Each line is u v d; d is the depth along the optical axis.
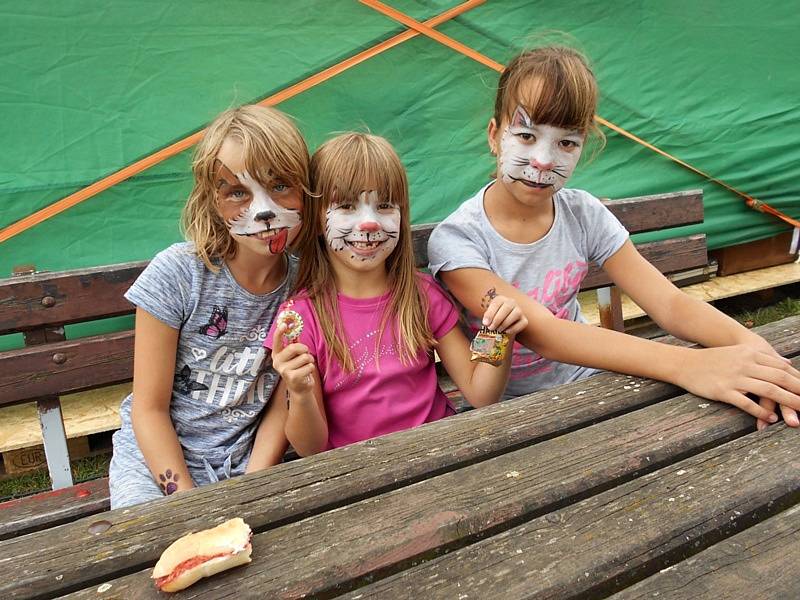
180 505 0.95
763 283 3.46
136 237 2.48
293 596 0.79
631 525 0.89
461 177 2.88
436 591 0.79
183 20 2.36
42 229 2.38
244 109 1.45
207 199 1.45
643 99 3.03
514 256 1.71
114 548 0.87
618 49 2.93
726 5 2.98
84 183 2.37
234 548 0.82
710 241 3.38
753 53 3.07
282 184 1.40
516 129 1.56
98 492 1.59
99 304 1.64
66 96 2.30
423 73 2.71
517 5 2.73
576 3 2.82
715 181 3.25
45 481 2.45
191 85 2.42
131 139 2.39
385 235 1.47
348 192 1.43
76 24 2.25
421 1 2.62
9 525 1.44
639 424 1.13
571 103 1.50
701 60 3.03
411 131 2.77
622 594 0.78
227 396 1.54
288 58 2.52
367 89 2.67
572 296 1.80
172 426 1.50
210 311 1.50
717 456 1.03
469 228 1.71
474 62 2.75
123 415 1.65
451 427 1.13
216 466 1.54
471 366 1.59
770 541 0.86
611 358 1.35
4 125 2.26
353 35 2.57
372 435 1.55
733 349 1.25
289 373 1.29
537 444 1.08
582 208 1.80
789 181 3.27
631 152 3.13
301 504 0.95
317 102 2.62
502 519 0.91
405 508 0.92
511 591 0.79
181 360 1.53
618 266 1.78
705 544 0.89
